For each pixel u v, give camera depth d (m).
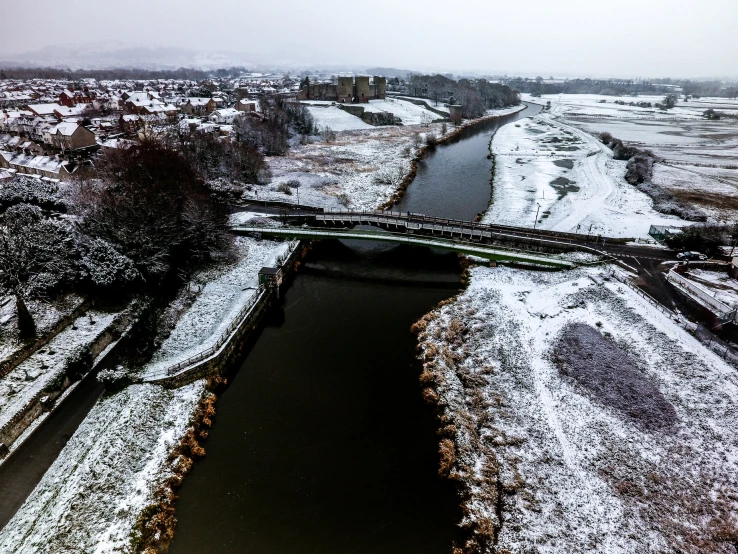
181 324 45.66
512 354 42.31
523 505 28.30
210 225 57.75
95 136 103.31
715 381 36.62
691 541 26.06
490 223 71.50
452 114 186.12
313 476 30.34
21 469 29.16
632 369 39.19
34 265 42.47
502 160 117.50
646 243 62.62
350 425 34.81
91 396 35.78
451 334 45.44
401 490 29.48
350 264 63.03
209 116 138.50
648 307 46.62
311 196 83.88
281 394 38.12
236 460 31.50
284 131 128.25
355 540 26.22
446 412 35.62
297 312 50.91
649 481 29.67
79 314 43.31
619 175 102.56
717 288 50.38
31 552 24.05
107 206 51.50
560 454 31.94
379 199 84.38
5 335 37.84
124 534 25.78
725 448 31.50
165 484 29.05
